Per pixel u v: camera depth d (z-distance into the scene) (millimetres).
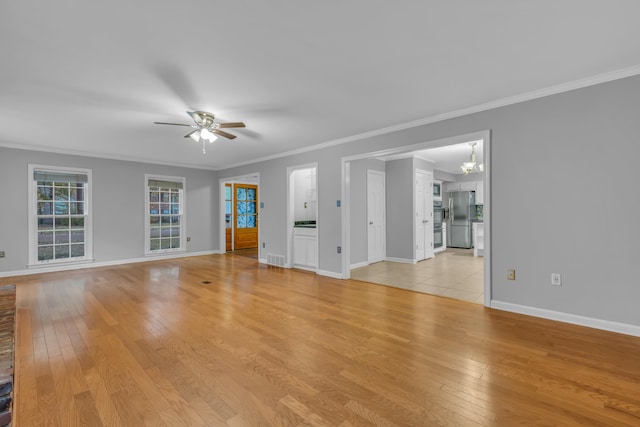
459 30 2119
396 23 2029
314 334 2854
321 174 5457
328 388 1993
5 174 5273
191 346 2602
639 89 2688
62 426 1635
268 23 2002
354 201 6191
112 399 1874
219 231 8188
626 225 2775
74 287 4570
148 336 2803
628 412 1737
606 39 2232
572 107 3004
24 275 5398
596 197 2908
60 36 2098
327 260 5391
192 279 5133
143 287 4586
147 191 6930
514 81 2951
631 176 2742
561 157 3078
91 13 1856
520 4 1846
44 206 5684
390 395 1917
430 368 2236
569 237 3055
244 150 5941
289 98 3283
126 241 6633
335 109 3641
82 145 5430
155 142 5203
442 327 3010
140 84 2881
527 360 2342
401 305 3721
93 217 6176
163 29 2045
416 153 6477
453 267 6191
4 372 1137
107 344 2637
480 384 2029
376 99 3344
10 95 3105
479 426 1636
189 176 7648
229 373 2174
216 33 2100
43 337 2775
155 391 1958
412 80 2895
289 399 1879
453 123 3791
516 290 3391
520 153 3314
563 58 2516
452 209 9602
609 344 2594
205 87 2973
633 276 2752
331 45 2285
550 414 1729
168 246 7359
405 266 6320
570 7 1873
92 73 2652
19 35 2076
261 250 6879
